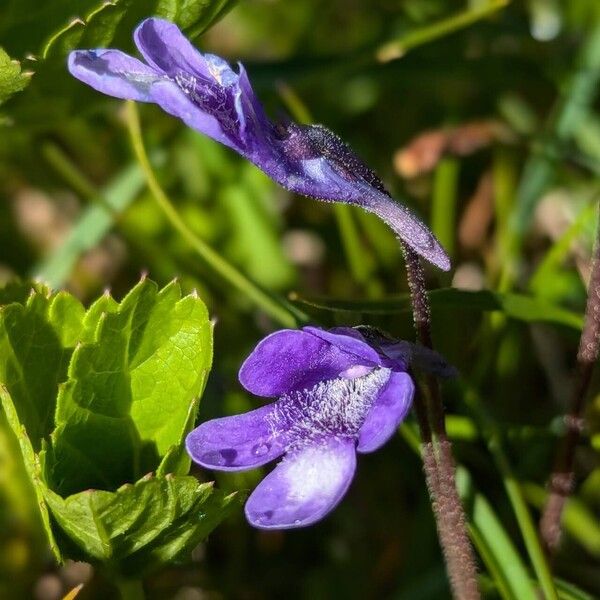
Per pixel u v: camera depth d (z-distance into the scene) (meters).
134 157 0.20
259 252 0.19
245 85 0.13
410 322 0.17
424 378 0.14
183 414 0.14
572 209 0.19
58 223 0.21
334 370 0.13
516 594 0.15
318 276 0.20
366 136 0.21
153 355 0.14
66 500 0.13
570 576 0.17
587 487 0.17
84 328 0.14
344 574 0.17
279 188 0.20
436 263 0.13
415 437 0.16
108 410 0.14
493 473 0.17
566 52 0.20
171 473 0.13
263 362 0.13
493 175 0.20
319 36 0.23
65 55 0.16
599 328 0.15
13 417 0.14
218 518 0.14
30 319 0.14
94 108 0.18
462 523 0.14
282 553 0.17
